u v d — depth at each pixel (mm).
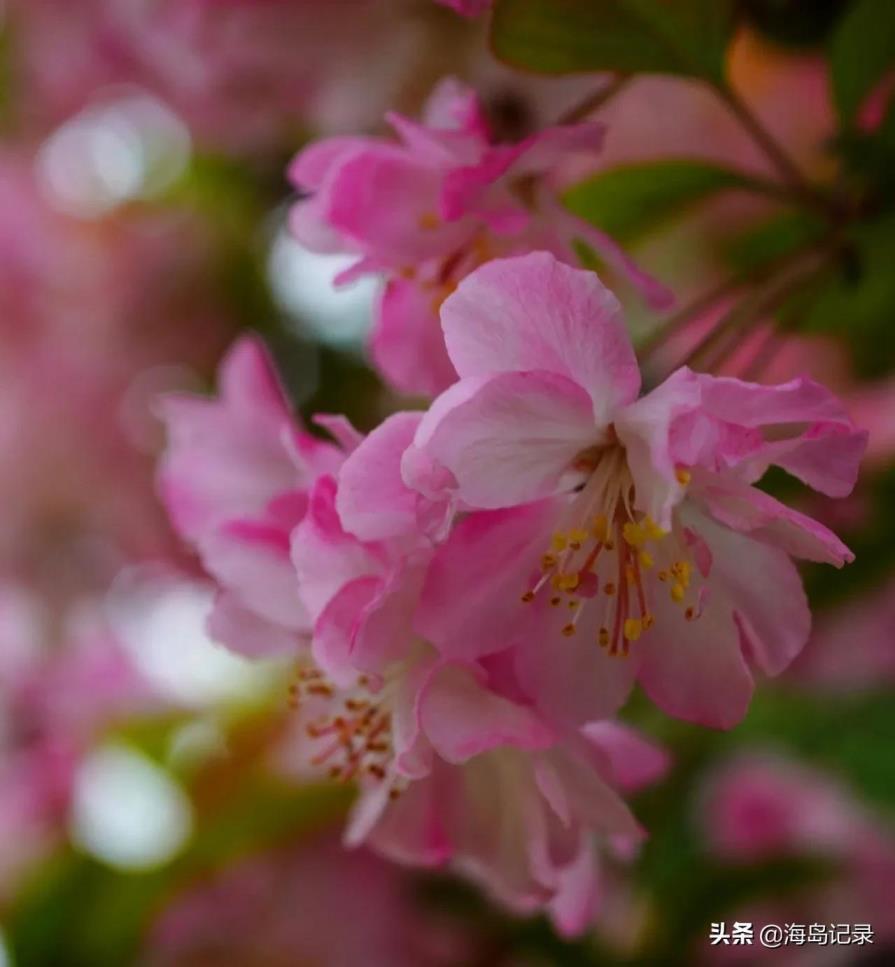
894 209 379
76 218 578
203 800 484
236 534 355
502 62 360
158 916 475
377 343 360
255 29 445
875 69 377
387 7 437
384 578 343
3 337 587
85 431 594
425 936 474
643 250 441
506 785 360
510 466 342
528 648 347
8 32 513
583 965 459
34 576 620
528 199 356
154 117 545
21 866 498
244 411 374
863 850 457
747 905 456
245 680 537
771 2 399
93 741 531
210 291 567
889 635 471
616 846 372
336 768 366
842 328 409
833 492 337
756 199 438
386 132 446
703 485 342
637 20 360
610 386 340
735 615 351
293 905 479
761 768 463
